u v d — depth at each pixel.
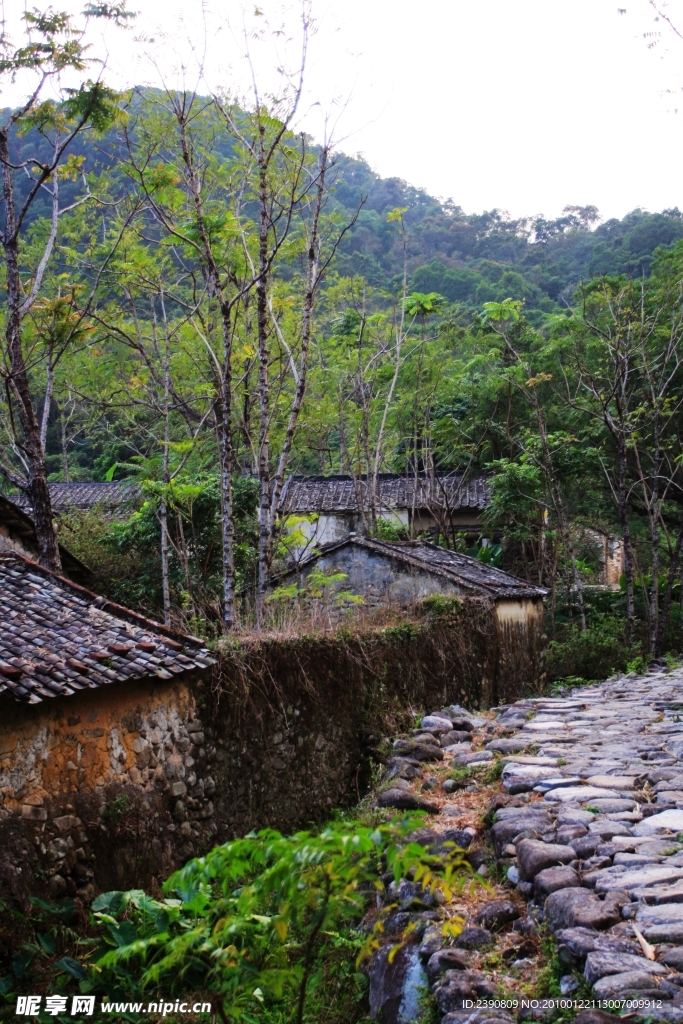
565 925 4.98
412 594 15.70
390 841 3.54
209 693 9.50
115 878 8.02
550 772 8.16
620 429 22.25
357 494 21.73
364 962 6.22
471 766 9.02
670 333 23.44
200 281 21.00
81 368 18.08
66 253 16.31
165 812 8.71
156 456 17.91
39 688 7.42
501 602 17.50
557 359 26.41
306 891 3.63
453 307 29.34
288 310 17.03
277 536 13.74
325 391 20.94
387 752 10.77
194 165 13.56
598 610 26.39
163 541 15.24
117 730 8.41
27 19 11.09
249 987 5.04
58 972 6.90
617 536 26.73
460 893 5.72
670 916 4.76
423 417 24.45
